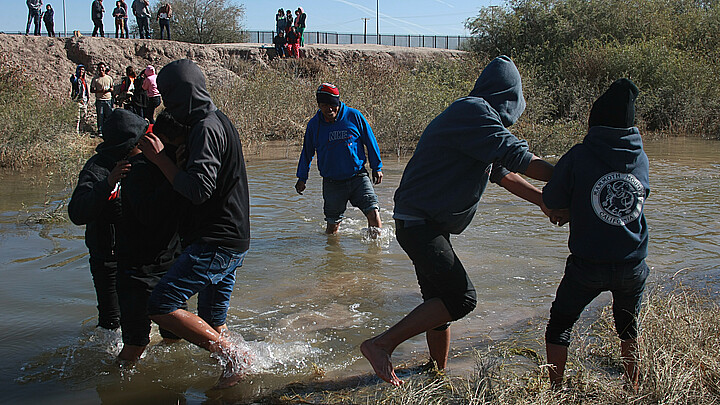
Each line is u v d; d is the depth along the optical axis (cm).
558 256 629
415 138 1587
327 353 409
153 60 2566
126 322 383
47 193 939
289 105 1842
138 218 365
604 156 318
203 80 365
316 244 683
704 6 2822
